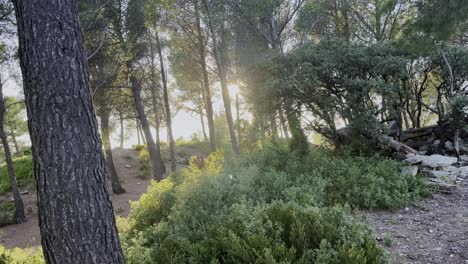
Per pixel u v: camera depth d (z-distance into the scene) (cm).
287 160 900
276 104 1133
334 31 1731
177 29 1591
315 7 1525
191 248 411
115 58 1437
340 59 1016
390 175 747
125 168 2216
